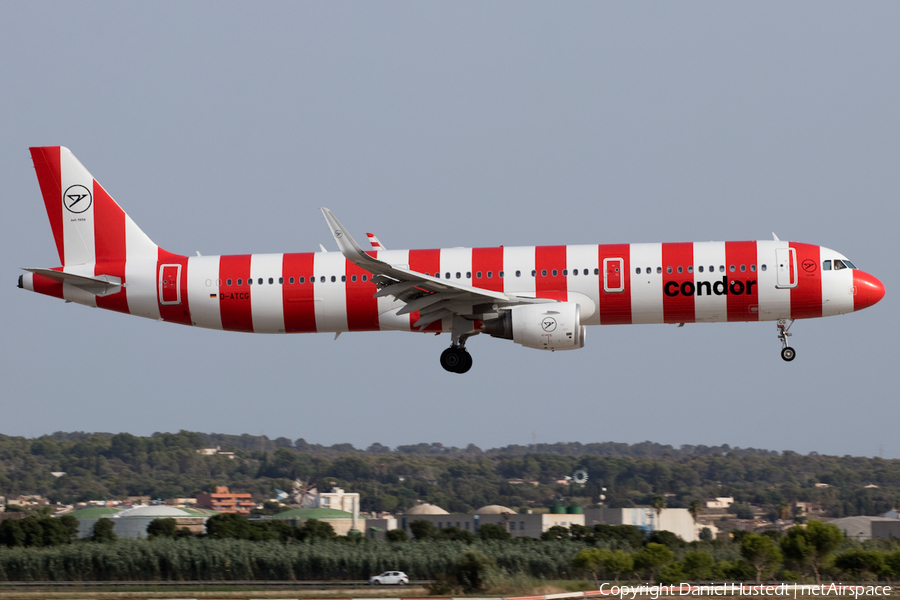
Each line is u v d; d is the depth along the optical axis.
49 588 151.38
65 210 170.00
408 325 160.00
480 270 155.75
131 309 166.62
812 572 147.38
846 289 150.75
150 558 168.75
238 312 163.12
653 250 154.38
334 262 161.75
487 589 130.00
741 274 151.25
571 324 148.62
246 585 159.50
